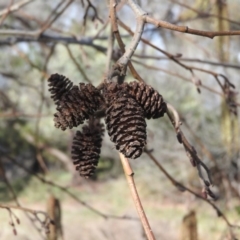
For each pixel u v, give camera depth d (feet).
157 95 5.18
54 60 32.09
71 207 43.14
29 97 31.12
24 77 28.27
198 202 32.91
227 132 11.41
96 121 5.99
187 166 38.75
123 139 4.80
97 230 28.66
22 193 49.44
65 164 49.47
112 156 47.09
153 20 5.45
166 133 39.11
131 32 9.43
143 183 44.16
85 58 13.03
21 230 27.14
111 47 8.32
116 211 41.73
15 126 36.65
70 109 5.26
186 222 11.03
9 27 17.31
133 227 26.91
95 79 32.71
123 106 4.91
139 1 9.83
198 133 34.83
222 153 29.99
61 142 48.21
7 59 27.07
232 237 10.18
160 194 43.06
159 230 30.78
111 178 51.01
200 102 36.11
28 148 44.37
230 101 10.17
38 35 12.54
